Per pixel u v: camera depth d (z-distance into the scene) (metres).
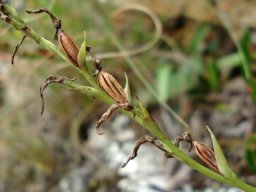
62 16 0.31
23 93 0.33
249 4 0.34
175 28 0.35
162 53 0.34
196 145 0.13
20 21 0.12
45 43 0.12
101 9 0.32
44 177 0.32
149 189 0.29
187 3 0.35
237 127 0.29
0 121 0.33
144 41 0.34
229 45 0.34
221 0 0.35
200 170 0.13
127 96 0.12
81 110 0.33
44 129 0.33
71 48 0.12
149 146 0.31
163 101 0.29
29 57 0.31
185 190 0.28
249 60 0.29
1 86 0.34
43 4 0.30
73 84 0.12
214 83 0.31
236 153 0.28
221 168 0.13
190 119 0.31
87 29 0.32
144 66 0.33
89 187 0.31
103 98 0.12
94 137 0.33
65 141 0.33
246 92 0.31
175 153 0.13
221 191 0.27
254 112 0.30
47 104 0.33
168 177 0.29
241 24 0.34
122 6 0.34
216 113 0.31
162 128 0.31
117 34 0.34
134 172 0.30
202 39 0.33
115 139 0.32
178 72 0.33
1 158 0.32
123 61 0.32
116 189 0.30
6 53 0.31
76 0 0.31
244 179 0.27
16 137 0.33
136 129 0.32
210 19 0.34
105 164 0.31
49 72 0.32
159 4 0.36
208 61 0.32
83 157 0.32
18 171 0.32
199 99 0.32
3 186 0.32
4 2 0.12
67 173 0.32
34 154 0.32
